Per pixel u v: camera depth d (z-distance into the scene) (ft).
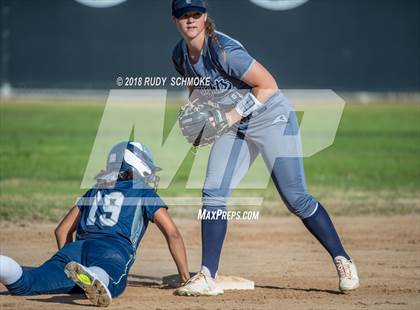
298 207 69.72
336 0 614.34
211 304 63.16
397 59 620.08
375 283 75.15
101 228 66.90
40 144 236.43
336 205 131.23
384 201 136.46
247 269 84.12
